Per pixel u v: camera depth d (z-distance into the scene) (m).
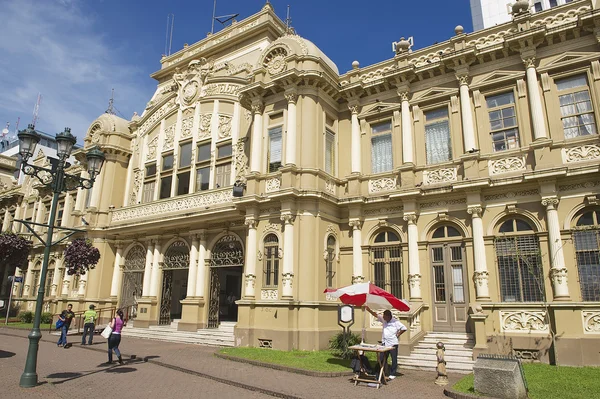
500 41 15.40
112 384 10.00
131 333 20.25
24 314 27.39
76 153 26.14
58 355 14.50
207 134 21.11
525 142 14.29
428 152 16.34
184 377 10.94
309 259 15.36
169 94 23.50
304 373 11.15
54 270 28.02
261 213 16.75
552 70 14.30
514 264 13.74
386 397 8.93
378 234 16.64
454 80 16.08
